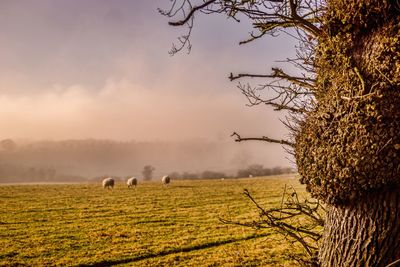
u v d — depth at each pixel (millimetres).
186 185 74938
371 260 3686
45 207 43312
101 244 25312
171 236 27766
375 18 3779
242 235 27156
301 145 4234
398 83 3549
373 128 3586
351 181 3689
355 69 3670
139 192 60750
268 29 5125
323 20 4309
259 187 67312
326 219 4270
